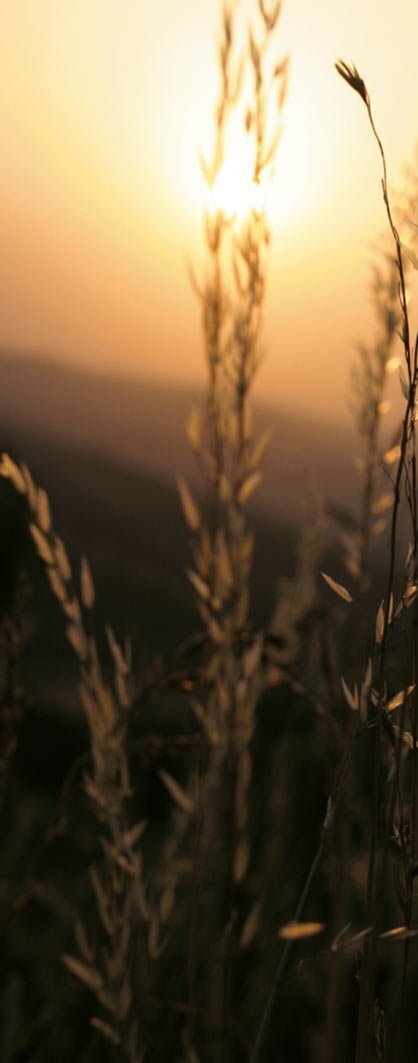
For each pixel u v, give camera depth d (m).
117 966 1.15
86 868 1.98
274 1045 1.48
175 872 1.20
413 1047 1.41
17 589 1.41
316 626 1.38
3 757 1.45
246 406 1.14
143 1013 1.17
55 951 1.79
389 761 1.11
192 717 1.19
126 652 1.17
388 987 1.43
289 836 1.84
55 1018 1.68
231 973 1.16
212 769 1.16
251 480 1.14
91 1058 1.58
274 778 1.86
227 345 1.14
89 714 1.17
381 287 1.54
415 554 1.09
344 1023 1.51
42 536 1.15
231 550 1.14
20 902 1.65
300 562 1.56
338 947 1.09
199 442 1.14
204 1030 1.40
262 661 1.26
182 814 1.21
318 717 1.28
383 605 1.09
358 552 1.47
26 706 1.44
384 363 1.55
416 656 1.10
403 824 1.10
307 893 1.09
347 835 1.30
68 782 1.28
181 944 1.45
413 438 1.09
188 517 1.15
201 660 1.15
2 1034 1.60
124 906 1.16
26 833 2.01
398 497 1.09
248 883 1.54
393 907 1.41
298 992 1.53
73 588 1.16
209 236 1.15
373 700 1.09
